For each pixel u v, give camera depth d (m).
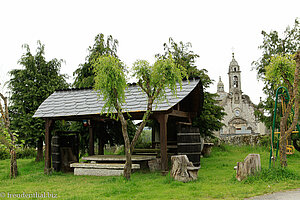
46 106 13.91
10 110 18.41
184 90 11.96
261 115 21.52
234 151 22.55
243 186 7.93
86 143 20.12
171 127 18.98
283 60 10.66
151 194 7.36
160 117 11.16
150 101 9.83
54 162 13.72
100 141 19.81
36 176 12.08
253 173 8.66
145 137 27.77
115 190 7.84
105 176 12.03
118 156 14.53
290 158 16.12
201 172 11.67
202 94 13.59
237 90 54.75
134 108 11.58
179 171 9.02
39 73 19.45
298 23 20.31
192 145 12.61
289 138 16.92
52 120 13.34
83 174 12.80
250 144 24.66
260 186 7.74
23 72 18.64
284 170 8.84
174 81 9.58
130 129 21.00
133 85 13.31
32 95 18.33
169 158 15.35
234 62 56.22
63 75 20.78
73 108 13.15
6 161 21.42
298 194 6.79
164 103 11.19
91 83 20.30
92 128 16.33
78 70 21.84
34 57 19.48
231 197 6.74
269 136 22.88
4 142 12.09
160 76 9.59
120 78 9.23
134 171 12.54
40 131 17.88
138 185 8.69
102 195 7.53
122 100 10.32
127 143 9.62
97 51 21.34
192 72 20.62
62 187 9.41
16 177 12.05
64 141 14.20
